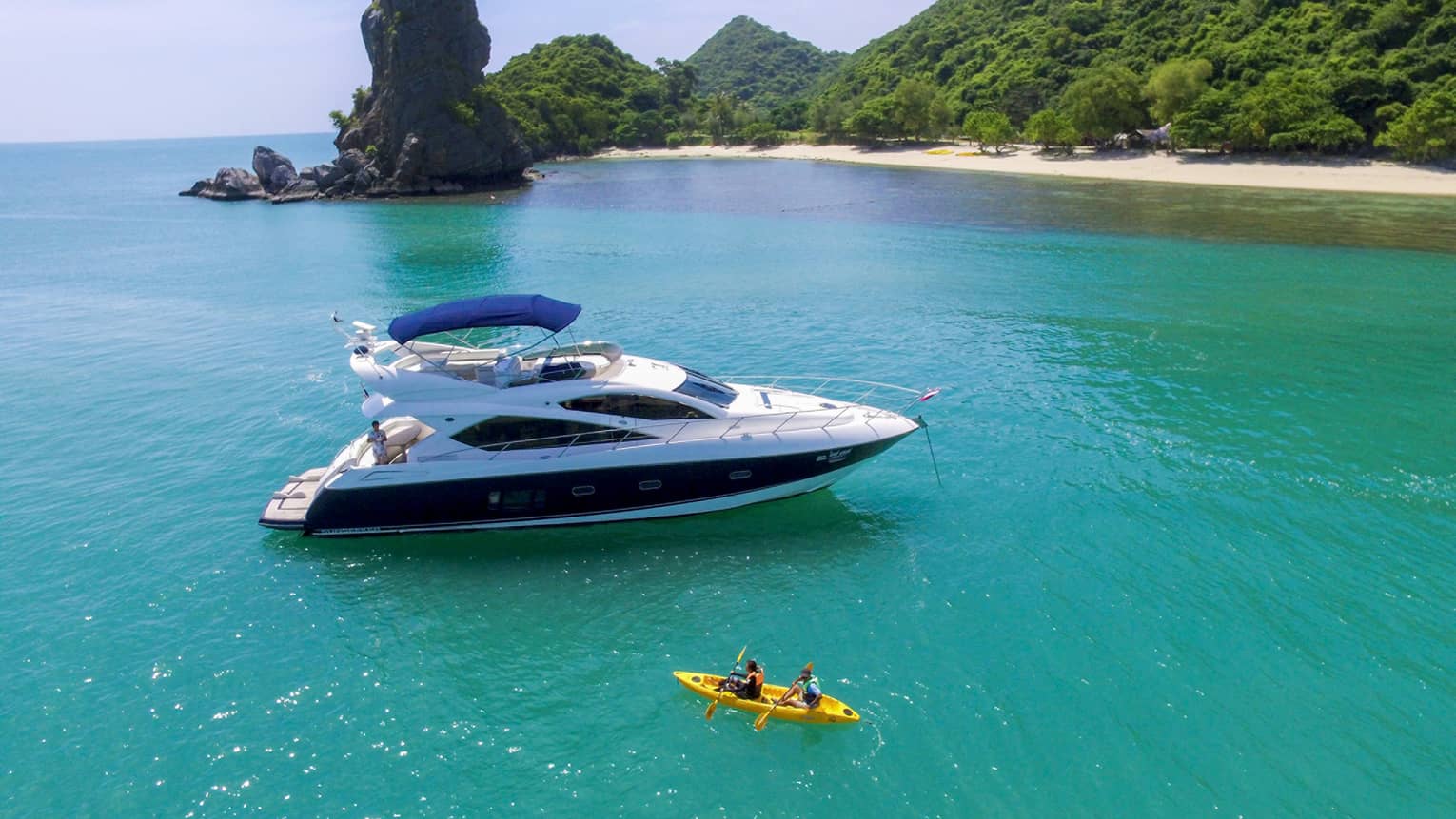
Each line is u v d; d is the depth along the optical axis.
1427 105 85.75
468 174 117.31
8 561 20.66
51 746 14.75
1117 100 116.56
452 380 21.14
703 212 86.56
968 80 159.25
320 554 20.88
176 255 66.00
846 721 14.95
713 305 45.31
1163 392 30.70
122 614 18.55
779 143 182.12
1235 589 18.72
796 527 21.77
